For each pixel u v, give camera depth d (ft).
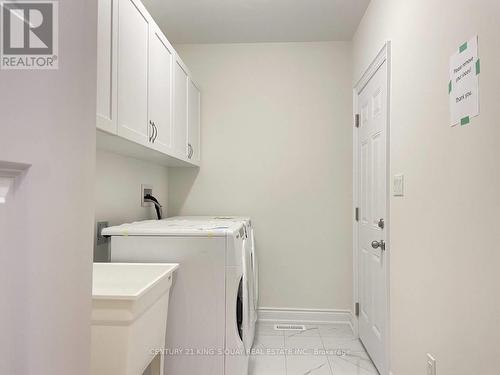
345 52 9.88
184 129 8.29
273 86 10.02
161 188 9.59
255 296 8.93
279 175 9.97
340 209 9.82
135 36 5.36
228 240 5.16
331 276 9.83
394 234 6.06
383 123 6.70
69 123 1.92
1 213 1.43
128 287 4.22
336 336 8.87
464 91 3.79
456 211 3.97
